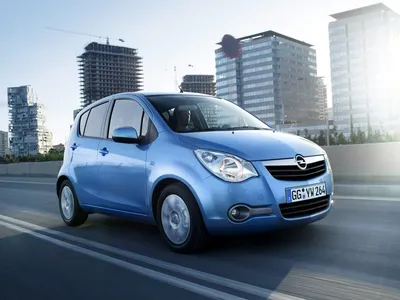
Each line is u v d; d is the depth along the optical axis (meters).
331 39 140.00
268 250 4.80
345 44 137.00
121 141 5.22
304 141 5.05
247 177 4.29
